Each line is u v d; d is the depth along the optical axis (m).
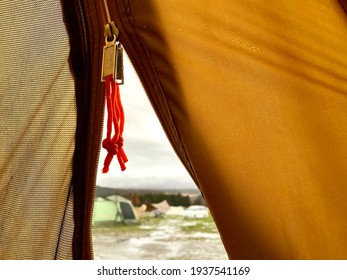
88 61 0.94
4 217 0.89
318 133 0.81
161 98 0.90
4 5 0.92
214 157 0.83
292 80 0.83
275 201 0.79
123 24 0.91
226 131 0.83
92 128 0.93
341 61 0.84
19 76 0.91
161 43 0.89
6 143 0.89
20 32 0.92
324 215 0.78
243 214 0.80
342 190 0.79
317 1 0.86
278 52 0.84
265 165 0.81
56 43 0.93
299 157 0.80
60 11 0.93
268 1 0.86
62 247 0.93
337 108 0.82
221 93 0.85
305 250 0.77
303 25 0.85
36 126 0.92
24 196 0.91
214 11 0.87
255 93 0.83
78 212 0.93
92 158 0.93
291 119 0.82
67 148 0.93
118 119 0.92
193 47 0.87
